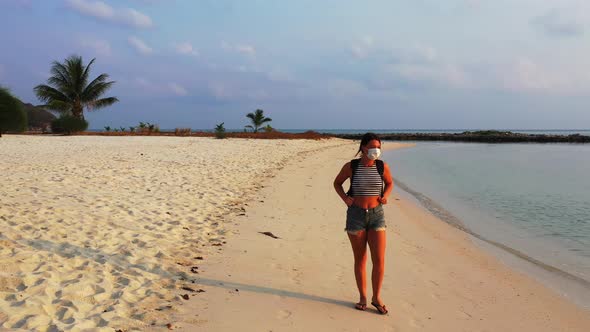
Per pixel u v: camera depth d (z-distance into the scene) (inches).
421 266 225.0
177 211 294.8
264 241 243.9
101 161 553.0
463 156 1225.4
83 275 166.1
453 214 386.3
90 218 249.9
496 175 718.5
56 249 192.9
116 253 197.5
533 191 530.9
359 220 153.8
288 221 299.4
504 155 1273.4
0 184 339.3
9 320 124.5
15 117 995.3
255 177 505.7
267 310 152.9
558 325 161.3
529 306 178.7
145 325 132.7
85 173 430.0
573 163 970.1
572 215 383.9
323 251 233.9
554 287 205.0
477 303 177.8
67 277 162.4
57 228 224.2
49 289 148.5
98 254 192.7
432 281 201.6
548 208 418.3
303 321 146.3
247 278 184.4
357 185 153.6
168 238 231.9
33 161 522.3
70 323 126.6
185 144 979.3
